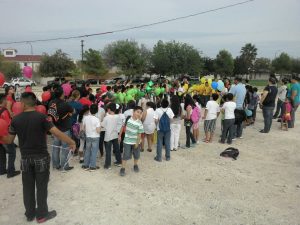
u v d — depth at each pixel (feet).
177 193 18.92
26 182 14.94
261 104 36.73
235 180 21.16
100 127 23.13
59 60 163.22
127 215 16.11
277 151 28.73
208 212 16.51
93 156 22.90
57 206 17.12
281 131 37.88
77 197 18.29
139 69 180.96
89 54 166.09
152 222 15.40
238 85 33.04
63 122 21.98
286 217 16.02
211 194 18.80
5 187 19.85
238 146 30.48
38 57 244.01
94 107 22.49
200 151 28.55
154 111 26.86
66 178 21.44
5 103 22.06
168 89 52.65
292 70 269.03
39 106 23.52
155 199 18.04
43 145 14.66
